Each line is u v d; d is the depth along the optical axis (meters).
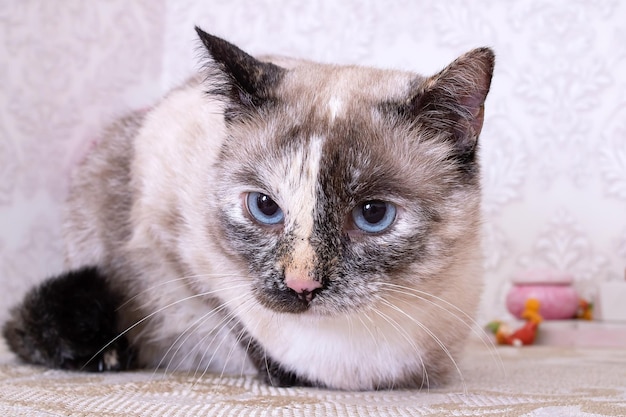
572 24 0.73
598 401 0.34
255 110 0.38
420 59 0.77
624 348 0.61
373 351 0.38
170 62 0.86
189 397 0.34
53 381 0.38
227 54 0.37
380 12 0.79
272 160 0.36
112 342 0.42
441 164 0.37
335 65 0.43
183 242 0.40
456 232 0.37
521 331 0.64
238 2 0.85
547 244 0.73
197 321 0.41
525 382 0.40
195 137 0.41
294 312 0.35
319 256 0.34
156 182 0.41
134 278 0.43
